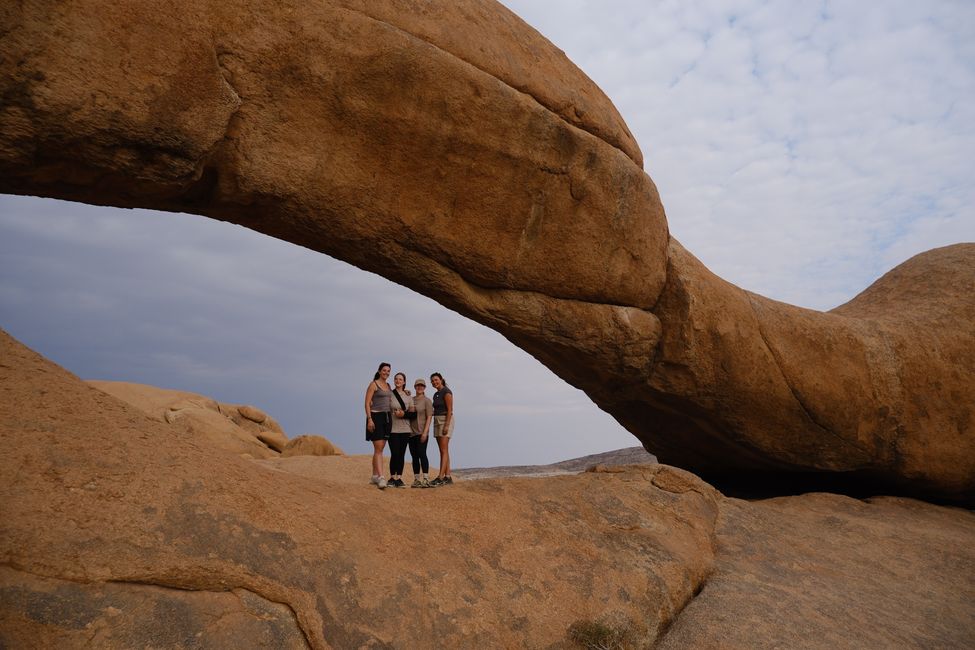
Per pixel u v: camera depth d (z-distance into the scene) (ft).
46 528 14.33
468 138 27.99
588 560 23.02
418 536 20.72
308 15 24.29
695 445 42.91
